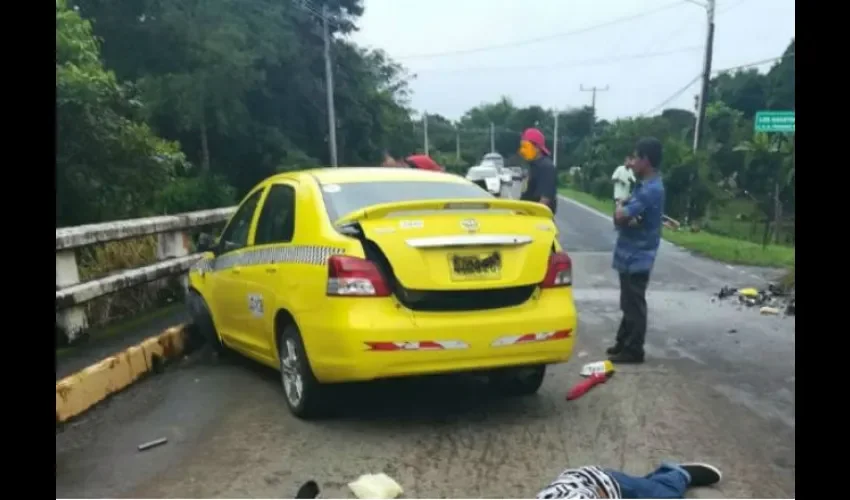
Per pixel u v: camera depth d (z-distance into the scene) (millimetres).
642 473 4711
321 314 5230
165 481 4621
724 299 11453
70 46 13695
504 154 117312
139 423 5668
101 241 7852
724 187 31953
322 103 40625
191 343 8023
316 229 5594
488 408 5969
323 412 5672
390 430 5477
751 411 5844
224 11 32031
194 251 10688
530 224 5586
